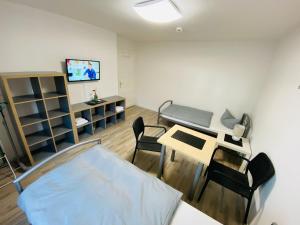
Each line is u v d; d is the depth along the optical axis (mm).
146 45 4438
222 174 1663
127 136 3273
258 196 1618
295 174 1040
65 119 2713
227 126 3234
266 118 2086
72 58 2773
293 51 1765
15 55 2104
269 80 2590
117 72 3850
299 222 854
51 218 996
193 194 1892
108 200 1146
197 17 1927
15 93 2174
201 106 4020
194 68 3854
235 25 2148
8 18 1945
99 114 3486
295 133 1202
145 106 5109
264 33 2445
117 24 2688
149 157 2678
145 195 1226
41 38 2301
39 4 1966
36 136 2395
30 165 2248
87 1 1742
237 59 3268
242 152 2357
